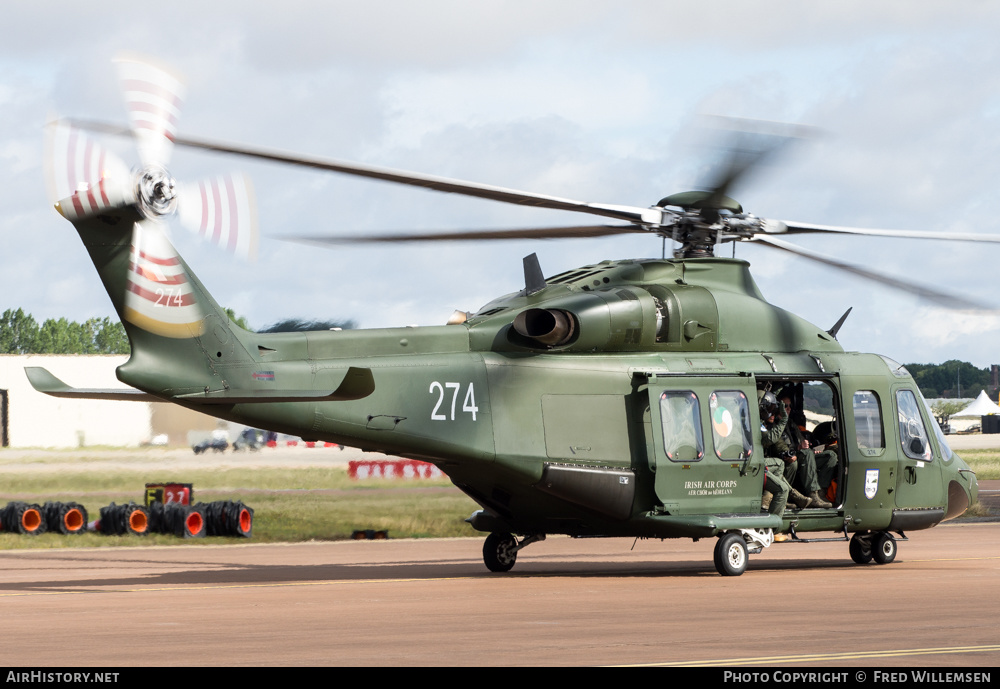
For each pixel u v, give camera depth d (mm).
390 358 33500
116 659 18984
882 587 31578
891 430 40344
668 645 20375
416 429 33312
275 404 31641
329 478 89188
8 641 21266
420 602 28031
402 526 61188
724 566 35438
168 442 99875
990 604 27062
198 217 27797
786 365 38625
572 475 34938
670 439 35969
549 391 35344
